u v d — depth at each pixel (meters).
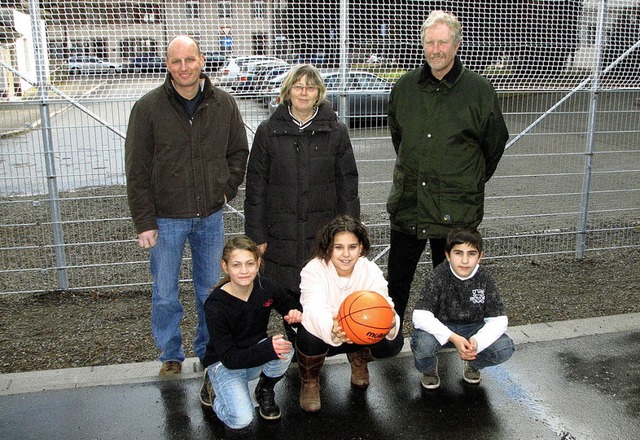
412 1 5.86
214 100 4.05
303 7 5.65
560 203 9.07
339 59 5.77
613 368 4.39
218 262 4.34
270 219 4.30
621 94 6.86
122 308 5.66
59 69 5.39
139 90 5.50
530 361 4.50
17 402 3.99
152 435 3.65
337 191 4.35
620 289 5.98
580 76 6.42
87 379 4.29
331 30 5.74
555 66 6.34
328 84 5.82
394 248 4.77
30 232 7.57
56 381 4.26
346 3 5.61
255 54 5.65
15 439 3.60
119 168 7.82
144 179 4.01
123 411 3.89
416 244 4.71
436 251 4.75
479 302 4.07
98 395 4.07
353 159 4.33
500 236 7.09
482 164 4.50
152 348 4.85
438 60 4.18
